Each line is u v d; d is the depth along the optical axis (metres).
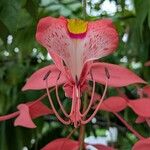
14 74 0.42
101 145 0.26
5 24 0.25
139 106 0.25
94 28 0.24
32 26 0.34
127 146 0.41
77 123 0.24
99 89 0.33
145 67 0.38
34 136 0.37
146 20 0.33
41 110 0.25
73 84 0.24
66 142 0.26
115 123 0.40
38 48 0.37
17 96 0.37
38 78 0.25
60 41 0.24
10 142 0.36
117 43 0.24
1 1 0.25
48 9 0.39
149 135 0.37
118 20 0.35
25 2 0.26
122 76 0.25
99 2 0.35
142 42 0.35
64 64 0.24
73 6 0.40
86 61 0.24
